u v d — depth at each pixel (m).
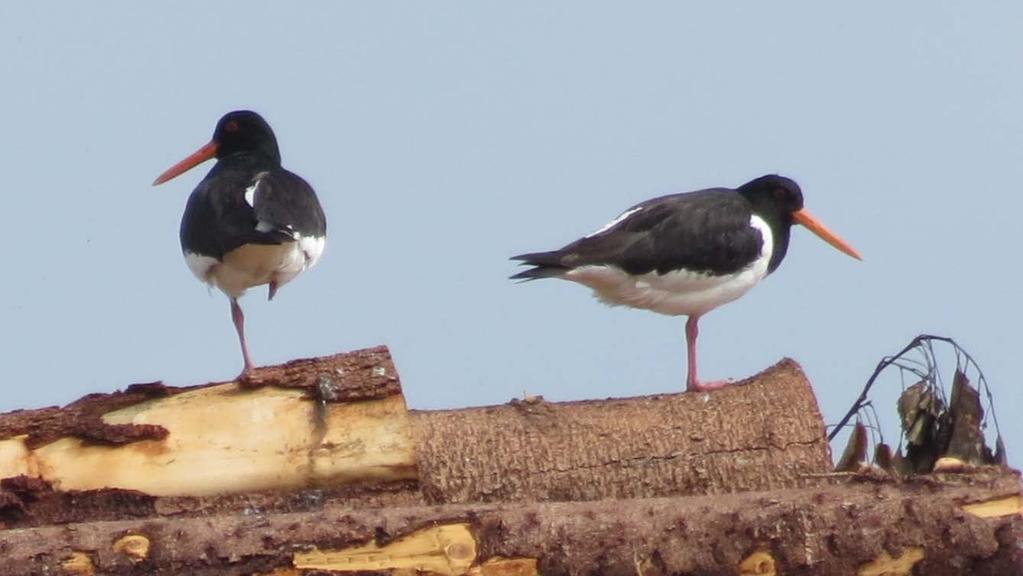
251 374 13.37
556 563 11.55
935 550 11.70
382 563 11.48
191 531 11.51
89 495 13.02
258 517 11.84
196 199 16.92
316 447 13.28
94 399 13.30
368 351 13.53
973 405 15.11
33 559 11.32
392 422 13.38
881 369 15.58
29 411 13.16
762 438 14.24
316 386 13.30
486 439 14.14
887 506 11.80
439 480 13.94
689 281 17.33
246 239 16.06
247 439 13.26
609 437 14.21
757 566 11.68
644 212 17.44
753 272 17.73
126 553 11.41
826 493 12.14
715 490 14.07
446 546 11.53
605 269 17.09
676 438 14.22
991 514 11.98
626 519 11.73
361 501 13.33
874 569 11.72
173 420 13.23
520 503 12.70
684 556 11.60
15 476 12.93
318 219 17.19
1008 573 11.67
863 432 15.69
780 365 14.84
